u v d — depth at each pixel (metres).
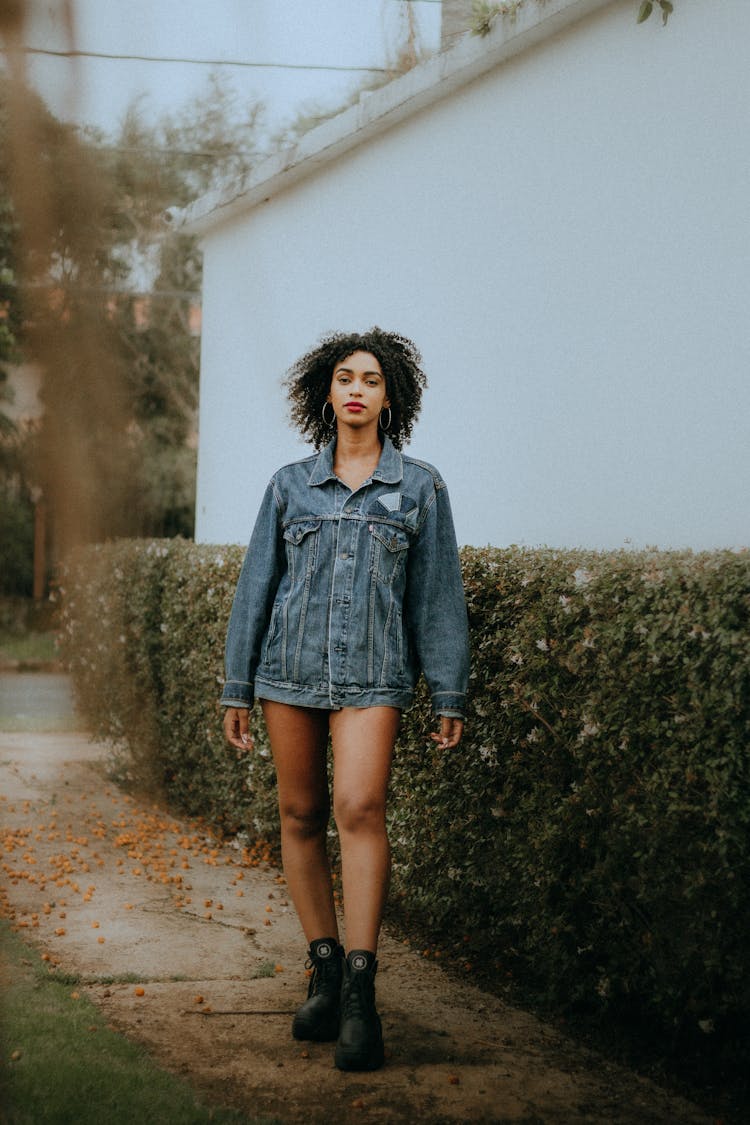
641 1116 2.81
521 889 3.62
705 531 3.89
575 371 4.61
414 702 4.13
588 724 3.19
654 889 3.01
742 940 2.79
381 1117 2.78
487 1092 2.95
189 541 7.01
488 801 3.79
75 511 2.33
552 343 4.76
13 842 5.58
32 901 4.61
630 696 3.05
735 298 3.77
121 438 2.38
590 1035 3.36
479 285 5.29
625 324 4.32
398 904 4.69
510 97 5.04
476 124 5.30
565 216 4.68
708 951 2.88
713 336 3.87
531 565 3.62
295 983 3.76
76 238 2.25
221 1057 3.13
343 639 3.26
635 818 3.04
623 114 4.33
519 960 3.96
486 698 3.77
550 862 3.41
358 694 3.25
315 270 7.07
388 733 3.26
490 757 3.74
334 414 3.70
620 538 4.33
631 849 3.12
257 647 3.44
